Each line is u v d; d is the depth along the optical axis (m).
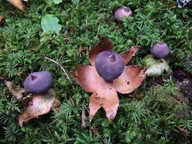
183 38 0.15
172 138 0.13
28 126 0.13
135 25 0.16
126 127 0.12
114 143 0.12
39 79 0.12
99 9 0.18
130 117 0.12
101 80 0.12
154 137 0.12
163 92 0.13
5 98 0.13
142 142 0.12
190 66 0.15
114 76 0.11
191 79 0.15
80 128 0.12
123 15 0.16
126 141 0.11
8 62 0.14
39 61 0.15
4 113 0.13
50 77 0.12
